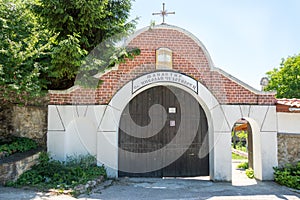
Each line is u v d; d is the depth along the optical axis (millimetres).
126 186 9727
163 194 8805
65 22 10766
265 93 11016
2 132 10883
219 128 10844
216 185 10148
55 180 8930
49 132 10562
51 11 10516
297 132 10977
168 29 11164
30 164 9430
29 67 10016
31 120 10898
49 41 10789
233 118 10891
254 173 11562
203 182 10609
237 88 11023
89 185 8961
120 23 11609
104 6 10883
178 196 8602
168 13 11594
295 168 10617
